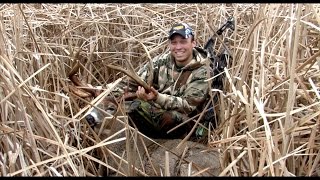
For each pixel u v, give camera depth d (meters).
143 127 4.75
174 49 4.70
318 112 3.71
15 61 4.41
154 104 4.62
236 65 4.76
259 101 3.77
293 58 3.55
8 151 3.53
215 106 4.52
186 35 4.66
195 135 4.66
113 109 4.43
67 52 5.63
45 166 3.61
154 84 4.91
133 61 6.37
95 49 6.10
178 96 4.71
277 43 4.22
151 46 6.27
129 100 4.56
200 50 4.89
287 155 3.44
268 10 4.45
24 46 4.85
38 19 6.12
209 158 3.98
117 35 6.55
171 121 4.61
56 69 5.00
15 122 3.66
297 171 3.89
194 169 3.86
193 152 4.07
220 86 4.72
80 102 4.82
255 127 3.89
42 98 4.14
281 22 4.67
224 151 3.75
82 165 3.72
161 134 4.73
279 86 4.07
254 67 3.97
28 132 3.68
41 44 5.25
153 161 4.07
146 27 6.47
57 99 4.45
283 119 4.03
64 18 6.35
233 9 6.39
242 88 4.12
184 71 4.74
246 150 3.74
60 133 4.14
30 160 3.46
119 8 6.32
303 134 3.96
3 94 3.82
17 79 4.20
